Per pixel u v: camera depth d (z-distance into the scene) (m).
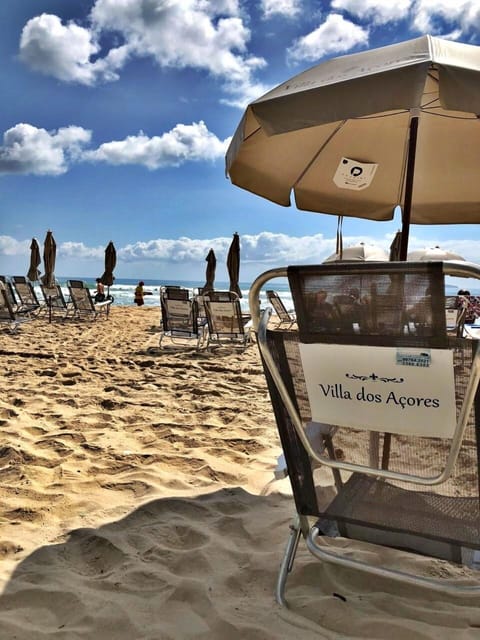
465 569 1.69
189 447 2.91
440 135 2.97
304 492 1.52
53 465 2.57
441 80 1.47
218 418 3.48
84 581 1.60
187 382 4.64
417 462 1.32
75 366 5.27
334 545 1.85
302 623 1.38
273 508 2.15
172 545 1.85
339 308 1.28
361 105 1.56
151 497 2.23
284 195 3.13
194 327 6.87
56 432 3.06
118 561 1.73
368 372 1.30
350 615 1.43
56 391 4.11
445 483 1.32
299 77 1.94
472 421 1.22
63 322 10.32
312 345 1.35
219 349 6.94
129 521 2.01
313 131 2.87
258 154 2.78
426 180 3.22
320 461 1.43
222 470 2.55
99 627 1.38
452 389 1.21
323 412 1.40
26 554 1.76
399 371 1.26
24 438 2.93
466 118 2.73
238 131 2.11
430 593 1.54
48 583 1.58
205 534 1.91
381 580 1.61
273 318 11.09
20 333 8.23
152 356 6.21
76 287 10.59
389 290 1.20
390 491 1.41
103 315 12.16
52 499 2.19
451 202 3.25
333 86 1.63
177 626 1.39
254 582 1.61
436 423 1.26
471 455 1.25
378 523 1.43
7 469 2.48
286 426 1.49
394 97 1.51
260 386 4.56
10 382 4.40
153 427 3.24
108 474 2.49
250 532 1.93
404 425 1.30
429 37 1.74
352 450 1.40
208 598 1.50
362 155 3.12
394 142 3.05
